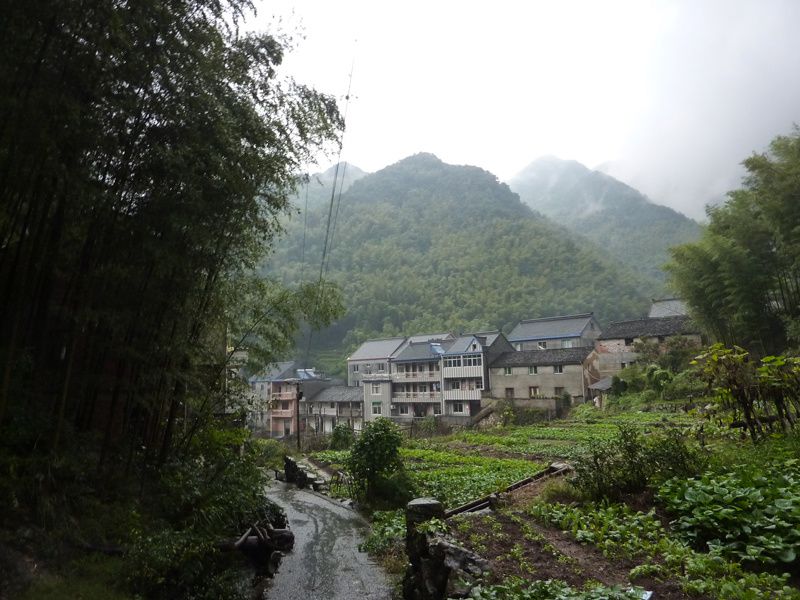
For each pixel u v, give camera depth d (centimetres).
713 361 1119
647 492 837
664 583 555
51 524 746
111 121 743
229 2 790
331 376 6569
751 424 1091
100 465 916
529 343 5275
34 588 627
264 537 958
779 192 2172
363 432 1566
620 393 3606
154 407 1009
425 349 5334
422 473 1777
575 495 901
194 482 1024
